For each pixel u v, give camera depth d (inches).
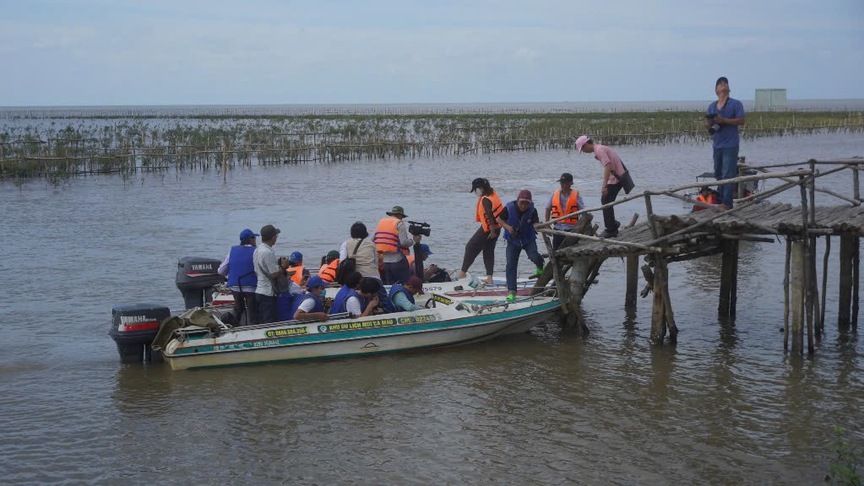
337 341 505.0
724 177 573.9
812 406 422.0
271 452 375.6
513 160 2145.7
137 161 2032.5
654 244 519.2
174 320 486.3
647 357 511.2
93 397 444.8
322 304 515.5
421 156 2285.9
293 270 588.1
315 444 384.2
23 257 820.0
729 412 415.8
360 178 1644.9
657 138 2849.4
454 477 349.4
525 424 405.1
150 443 385.4
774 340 540.4
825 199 1160.2
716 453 368.8
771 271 749.9
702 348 526.6
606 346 537.6
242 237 526.9
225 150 1656.0
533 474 351.3
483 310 539.8
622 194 1325.0
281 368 495.5
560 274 588.1
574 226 579.5
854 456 332.8
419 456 370.3
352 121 3550.7
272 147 2044.8
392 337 516.4
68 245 885.8
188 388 459.5
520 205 575.5
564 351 528.1
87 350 527.2
